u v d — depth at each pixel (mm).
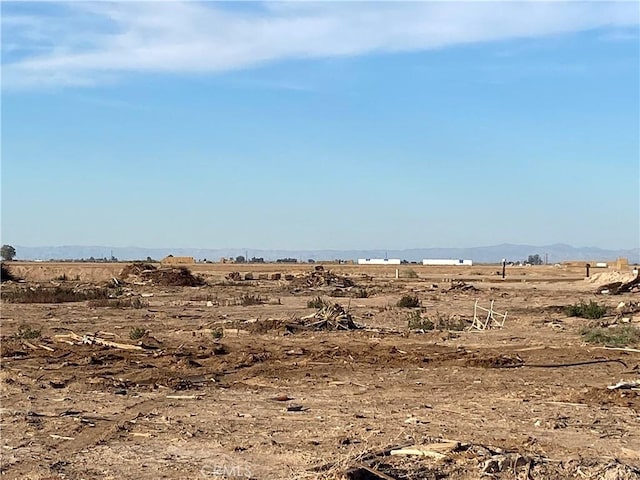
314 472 10180
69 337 25344
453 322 31250
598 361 20531
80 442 12328
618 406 14727
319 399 15836
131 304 41906
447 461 10555
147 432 12898
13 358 21688
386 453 10914
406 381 17953
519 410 14445
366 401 15539
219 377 18672
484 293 54562
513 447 11578
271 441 12117
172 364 20547
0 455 11586
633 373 18797
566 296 50750
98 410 14812
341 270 110875
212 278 74812
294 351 22750
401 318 35250
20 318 35000
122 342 24531
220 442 12133
